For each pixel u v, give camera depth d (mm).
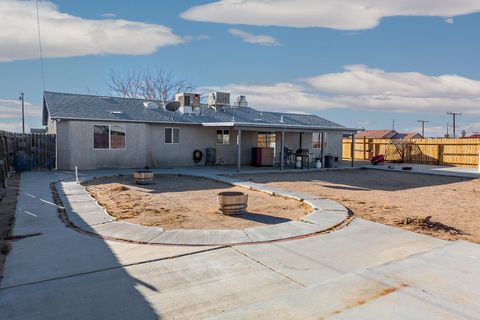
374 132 61750
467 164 24328
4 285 4562
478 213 9016
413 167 23641
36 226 7348
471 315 3672
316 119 28234
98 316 3824
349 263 5348
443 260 5332
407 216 8516
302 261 5422
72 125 17766
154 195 11328
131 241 6363
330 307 3854
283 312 3754
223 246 6086
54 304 4078
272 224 7695
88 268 5129
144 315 3846
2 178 11383
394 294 4164
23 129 36812
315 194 11984
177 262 5371
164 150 20797
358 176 18078
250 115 25203
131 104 22094
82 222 7625
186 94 22891
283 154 21688
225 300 4188
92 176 15422
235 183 13734
